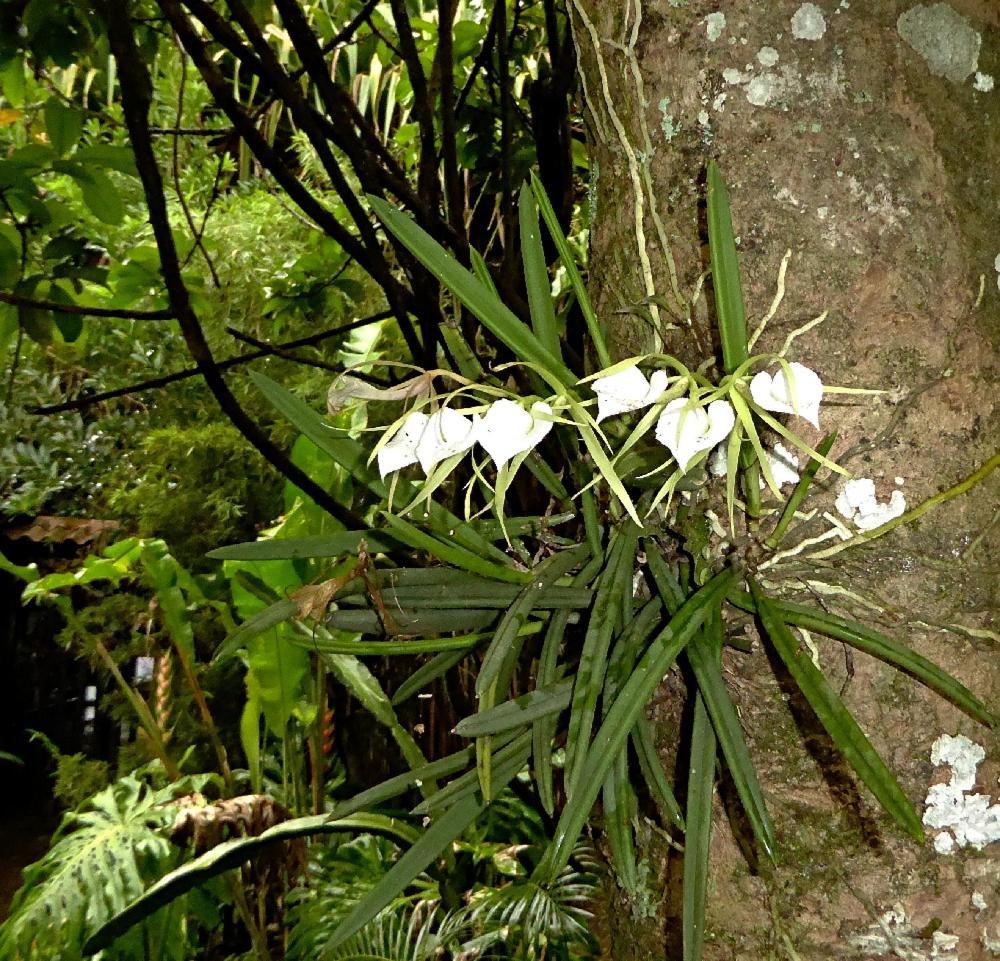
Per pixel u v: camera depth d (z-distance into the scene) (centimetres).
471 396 65
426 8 171
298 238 238
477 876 154
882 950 59
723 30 62
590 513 64
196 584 186
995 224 61
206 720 183
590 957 126
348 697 209
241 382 230
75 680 296
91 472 232
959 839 59
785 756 61
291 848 155
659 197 64
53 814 288
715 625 58
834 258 60
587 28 68
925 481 59
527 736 63
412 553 93
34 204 128
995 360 60
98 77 233
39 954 141
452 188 122
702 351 63
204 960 183
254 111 157
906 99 60
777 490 52
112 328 227
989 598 60
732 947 62
